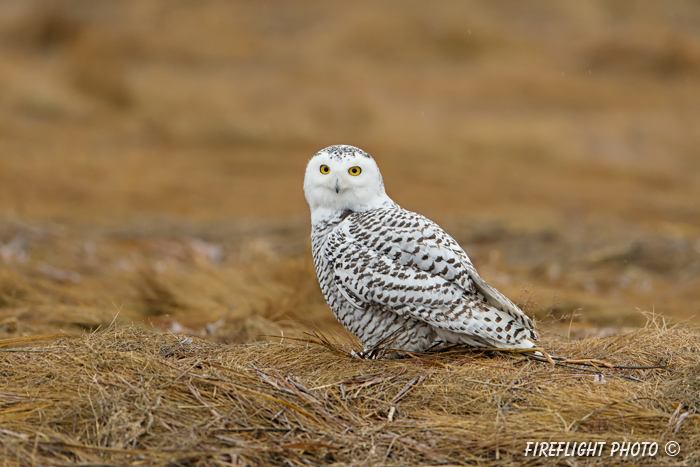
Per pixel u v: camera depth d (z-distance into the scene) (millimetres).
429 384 5895
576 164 25719
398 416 5480
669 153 27609
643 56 39875
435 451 5023
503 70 38062
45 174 19281
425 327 6570
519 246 14500
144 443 4902
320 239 7180
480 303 6383
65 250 12406
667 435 5164
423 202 19547
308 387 5777
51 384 5488
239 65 37781
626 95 34938
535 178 23484
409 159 25328
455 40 41312
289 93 32125
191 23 42156
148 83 31031
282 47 41000
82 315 8820
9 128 24234
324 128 28734
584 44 41344
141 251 13445
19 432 4871
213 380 5609
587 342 7184
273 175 22859
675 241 14422
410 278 6402
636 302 10930
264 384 5695
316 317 9555
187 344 6598
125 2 42812
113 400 5199
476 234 15281
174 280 10609
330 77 35688
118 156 23078
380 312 6633
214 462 4750
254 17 44906
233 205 18891
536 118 30375
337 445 5008
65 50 35156
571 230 15930
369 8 45844
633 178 24438
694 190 23281
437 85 35406
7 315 8711
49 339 6938
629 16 46750
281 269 11031
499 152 26578
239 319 9266
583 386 5918
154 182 20250
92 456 4723
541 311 9789
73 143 23984
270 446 4957
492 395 5711
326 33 42531
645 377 6199
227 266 12000
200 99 29547
